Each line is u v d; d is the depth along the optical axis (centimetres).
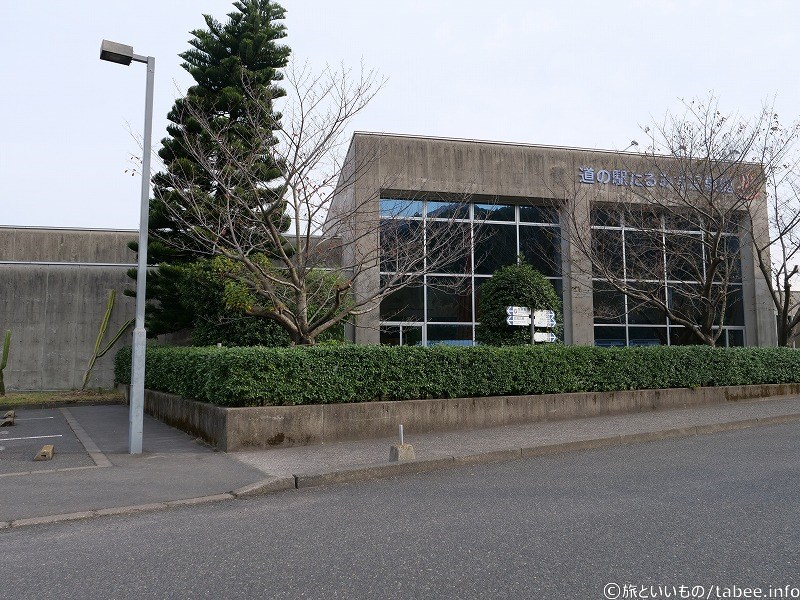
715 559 462
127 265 2042
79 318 2005
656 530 539
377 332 1895
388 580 429
